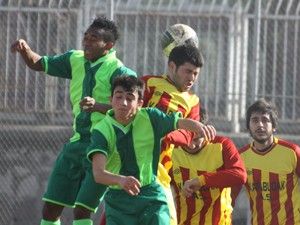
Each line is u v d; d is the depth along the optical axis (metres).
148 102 25.05
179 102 25.02
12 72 39.97
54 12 39.81
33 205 39.50
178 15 40.88
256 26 38.25
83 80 26.47
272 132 29.59
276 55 41.03
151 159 22.78
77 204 25.89
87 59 26.55
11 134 39.78
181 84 25.12
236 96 41.09
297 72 41.06
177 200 27.12
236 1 41.41
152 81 25.16
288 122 41.03
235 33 41.53
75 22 39.75
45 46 39.81
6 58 39.94
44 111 39.97
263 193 29.55
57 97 40.06
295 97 40.66
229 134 40.59
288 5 40.97
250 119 29.55
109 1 37.19
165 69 40.56
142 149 22.62
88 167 25.83
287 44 41.06
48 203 27.14
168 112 24.80
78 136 26.45
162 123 22.52
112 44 26.39
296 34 41.03
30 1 39.84
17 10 39.88
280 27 41.00
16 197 39.50
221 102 41.09
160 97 24.92
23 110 39.94
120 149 22.53
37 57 27.53
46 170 39.69
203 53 41.28
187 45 25.39
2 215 39.38
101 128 22.38
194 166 26.78
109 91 26.08
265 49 41.03
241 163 26.34
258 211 29.66
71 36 39.72
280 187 29.42
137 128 22.61
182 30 27.06
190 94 25.56
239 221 38.66
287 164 29.42
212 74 41.22
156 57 40.56
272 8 41.06
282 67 41.03
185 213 27.08
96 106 25.27
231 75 41.25
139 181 22.72
